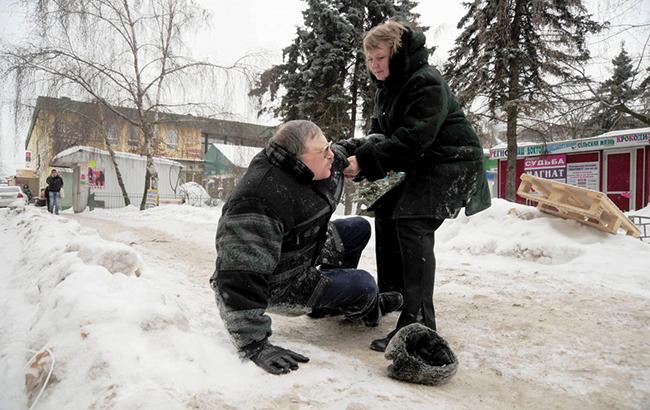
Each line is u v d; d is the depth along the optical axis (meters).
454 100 3.05
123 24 21.33
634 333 3.22
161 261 6.33
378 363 2.59
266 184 2.32
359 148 2.87
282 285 2.59
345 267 3.28
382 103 3.18
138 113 22.62
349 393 1.97
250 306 2.25
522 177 6.89
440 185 2.92
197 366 1.97
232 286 2.26
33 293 3.45
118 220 15.68
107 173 27.12
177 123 23.30
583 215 6.25
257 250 2.25
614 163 14.66
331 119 19.31
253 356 2.25
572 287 4.56
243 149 23.39
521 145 17.28
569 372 2.64
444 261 6.26
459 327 3.42
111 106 22.08
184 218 13.84
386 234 3.44
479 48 15.22
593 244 5.87
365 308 3.01
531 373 2.64
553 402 2.29
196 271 5.61
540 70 14.46
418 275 2.88
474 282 4.89
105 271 2.93
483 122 15.84
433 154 2.97
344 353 2.76
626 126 16.94
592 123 13.16
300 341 2.92
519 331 3.30
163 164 28.67
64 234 6.00
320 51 19.23
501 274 5.28
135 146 27.27
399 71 2.94
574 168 15.61
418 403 1.97
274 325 3.34
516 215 6.90
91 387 1.70
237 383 1.96
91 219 16.75
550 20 14.24
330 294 2.75
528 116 14.53
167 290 3.71
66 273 3.09
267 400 1.84
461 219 7.52
